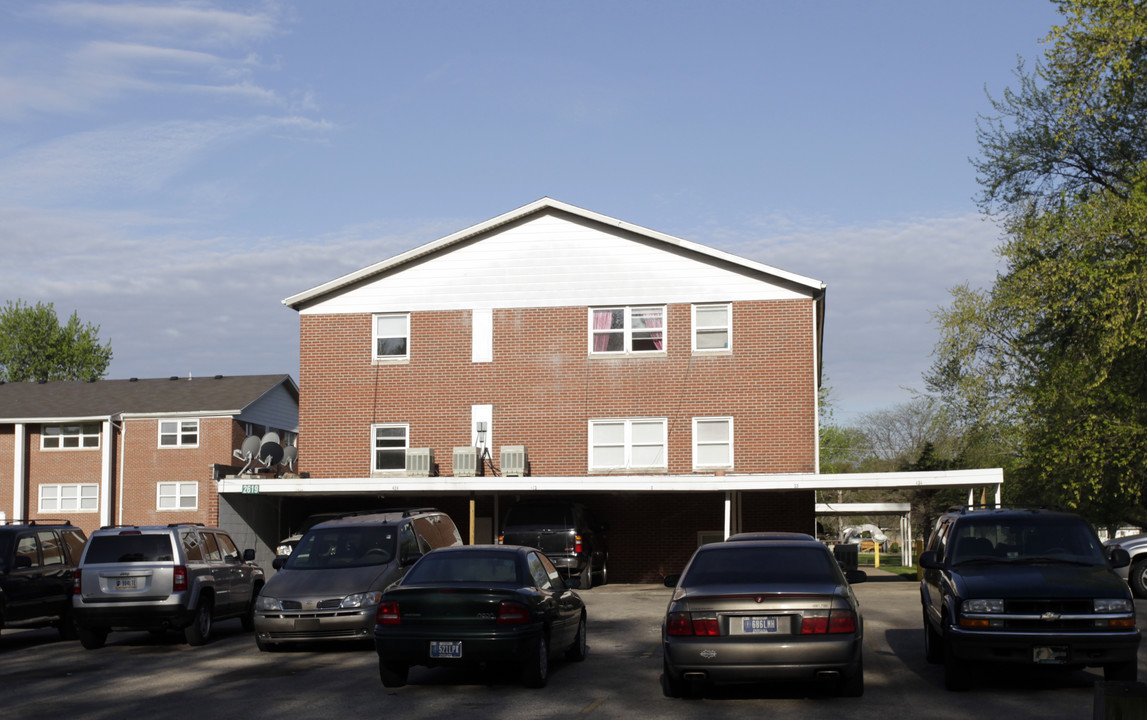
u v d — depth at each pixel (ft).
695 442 97.09
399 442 100.99
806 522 94.38
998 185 107.14
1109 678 36.22
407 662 39.01
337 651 52.29
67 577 60.54
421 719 33.76
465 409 100.32
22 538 57.47
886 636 53.42
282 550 90.43
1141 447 91.97
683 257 99.09
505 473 96.84
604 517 97.66
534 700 36.94
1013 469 108.17
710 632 34.27
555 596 43.19
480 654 38.45
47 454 156.25
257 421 164.96
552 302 100.37
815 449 95.50
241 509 93.30
